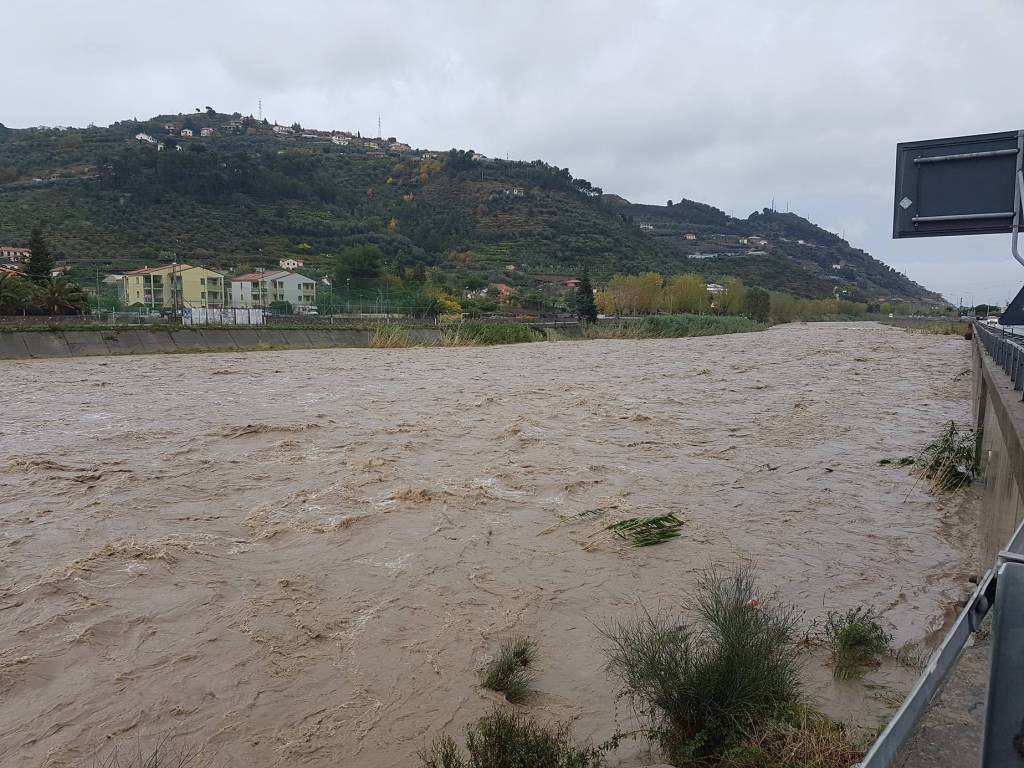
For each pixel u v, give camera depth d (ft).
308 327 139.74
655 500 30.35
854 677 15.85
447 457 37.88
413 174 581.94
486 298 277.03
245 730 14.57
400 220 469.16
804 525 27.20
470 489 31.60
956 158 16.25
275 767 13.43
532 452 39.17
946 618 19.33
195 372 84.53
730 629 14.65
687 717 13.23
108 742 14.21
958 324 203.00
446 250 438.81
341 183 535.19
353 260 282.36
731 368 92.07
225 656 17.39
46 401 58.54
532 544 25.02
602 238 492.95
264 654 17.49
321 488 31.63
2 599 20.29
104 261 279.08
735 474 34.68
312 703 15.49
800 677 15.72
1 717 15.01
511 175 581.94
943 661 5.39
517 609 19.97
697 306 306.55
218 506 29.09
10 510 28.37
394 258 376.89
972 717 5.82
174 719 14.96
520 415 51.39
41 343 104.01
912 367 92.22
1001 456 22.47
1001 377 31.14
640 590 21.22
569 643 18.07
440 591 21.13
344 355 117.91
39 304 147.23
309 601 20.39
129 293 240.32
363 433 44.27
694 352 127.03
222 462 36.47
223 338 126.72
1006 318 34.22
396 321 195.21
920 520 27.89
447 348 139.95
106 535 25.61
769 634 15.01
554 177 576.61
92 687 16.10
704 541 25.31
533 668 16.87
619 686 15.85
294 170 465.88
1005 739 4.47
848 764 11.55
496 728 12.59
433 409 54.19
